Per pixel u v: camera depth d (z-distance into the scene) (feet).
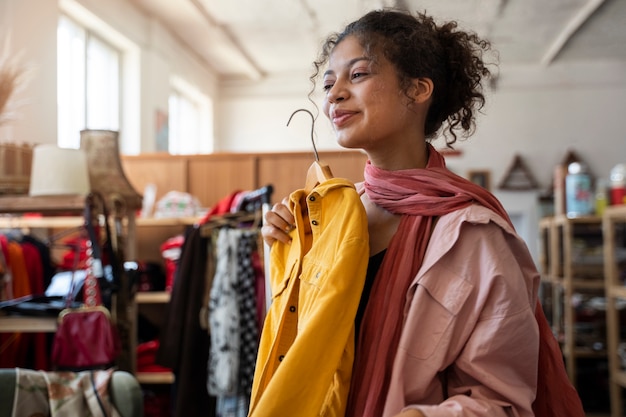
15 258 9.68
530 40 23.97
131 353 8.77
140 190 14.58
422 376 2.63
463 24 4.43
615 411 11.46
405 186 3.03
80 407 5.92
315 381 2.63
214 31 22.33
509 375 2.61
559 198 15.20
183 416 8.98
